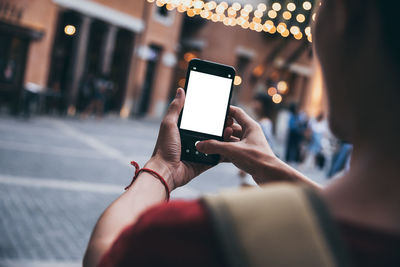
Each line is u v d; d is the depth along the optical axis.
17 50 16.61
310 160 16.36
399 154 0.49
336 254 0.46
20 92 16.09
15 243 4.76
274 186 0.52
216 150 1.00
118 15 21.59
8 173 7.64
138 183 0.87
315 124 15.70
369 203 0.49
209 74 1.31
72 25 19.50
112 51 21.81
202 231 0.49
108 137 14.74
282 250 0.47
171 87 30.16
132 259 0.53
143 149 13.43
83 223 5.80
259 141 1.02
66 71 19.58
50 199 6.56
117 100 23.45
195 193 8.52
